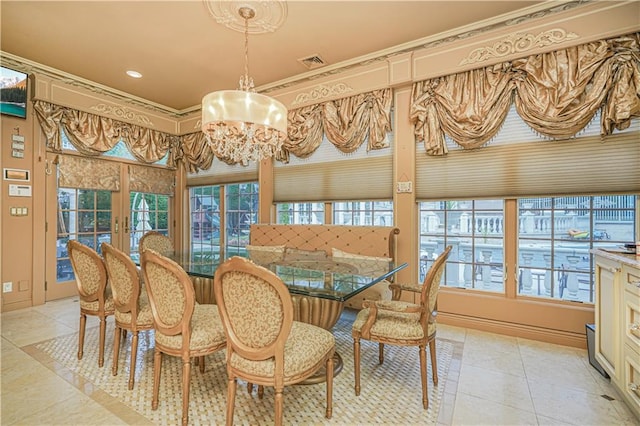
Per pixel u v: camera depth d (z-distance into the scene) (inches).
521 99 105.4
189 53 129.0
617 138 95.0
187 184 206.8
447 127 117.8
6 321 124.0
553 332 105.3
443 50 118.2
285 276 84.5
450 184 121.3
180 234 207.8
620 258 68.6
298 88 153.8
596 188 97.9
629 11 91.1
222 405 71.0
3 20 106.5
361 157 141.8
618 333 71.8
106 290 92.2
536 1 98.4
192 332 67.6
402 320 77.0
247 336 57.4
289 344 61.6
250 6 99.2
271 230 155.9
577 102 97.0
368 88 134.9
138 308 79.9
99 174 167.9
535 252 112.4
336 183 147.9
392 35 116.9
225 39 118.5
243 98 94.6
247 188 186.4
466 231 125.1
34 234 144.6
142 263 70.1
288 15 103.9
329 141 149.2
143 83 158.9
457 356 95.9
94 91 161.2
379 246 127.3
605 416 67.4
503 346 103.0
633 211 98.0
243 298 56.4
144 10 101.0
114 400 72.3
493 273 119.5
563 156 102.6
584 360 92.7
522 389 77.9
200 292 120.8
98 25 109.6
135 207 187.6
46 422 64.6
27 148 142.1
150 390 76.5
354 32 114.6
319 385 80.0
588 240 104.4
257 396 74.5
